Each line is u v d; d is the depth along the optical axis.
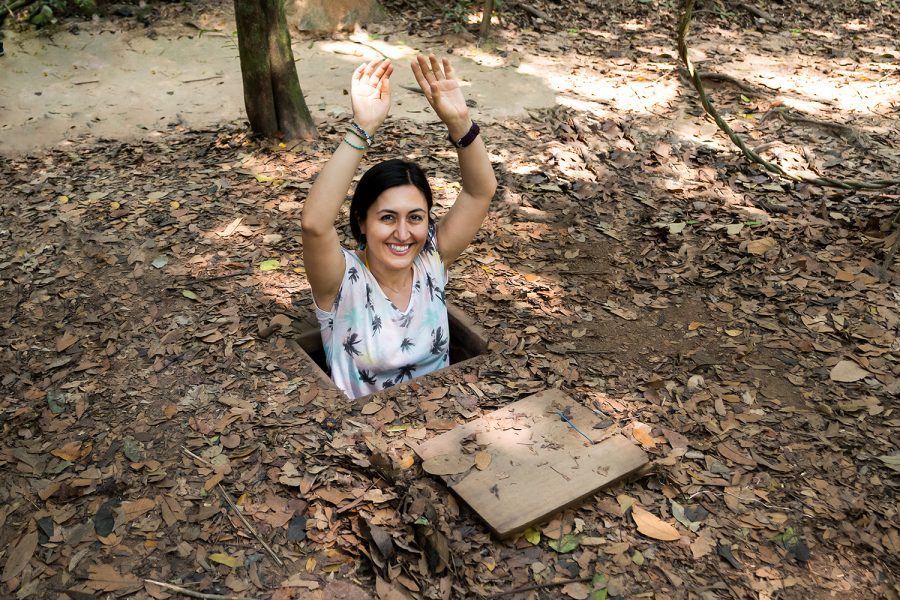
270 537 2.71
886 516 2.87
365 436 3.10
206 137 6.14
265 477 2.94
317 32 8.22
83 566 2.61
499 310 4.03
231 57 7.69
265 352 3.63
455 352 3.99
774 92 7.23
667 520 2.82
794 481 3.02
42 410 3.32
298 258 4.46
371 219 3.16
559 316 4.01
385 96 2.96
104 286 4.20
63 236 4.71
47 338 3.80
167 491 2.89
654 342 3.85
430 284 3.45
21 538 2.71
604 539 2.73
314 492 2.87
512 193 5.25
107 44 7.75
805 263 4.49
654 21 9.18
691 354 3.75
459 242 3.46
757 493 2.95
